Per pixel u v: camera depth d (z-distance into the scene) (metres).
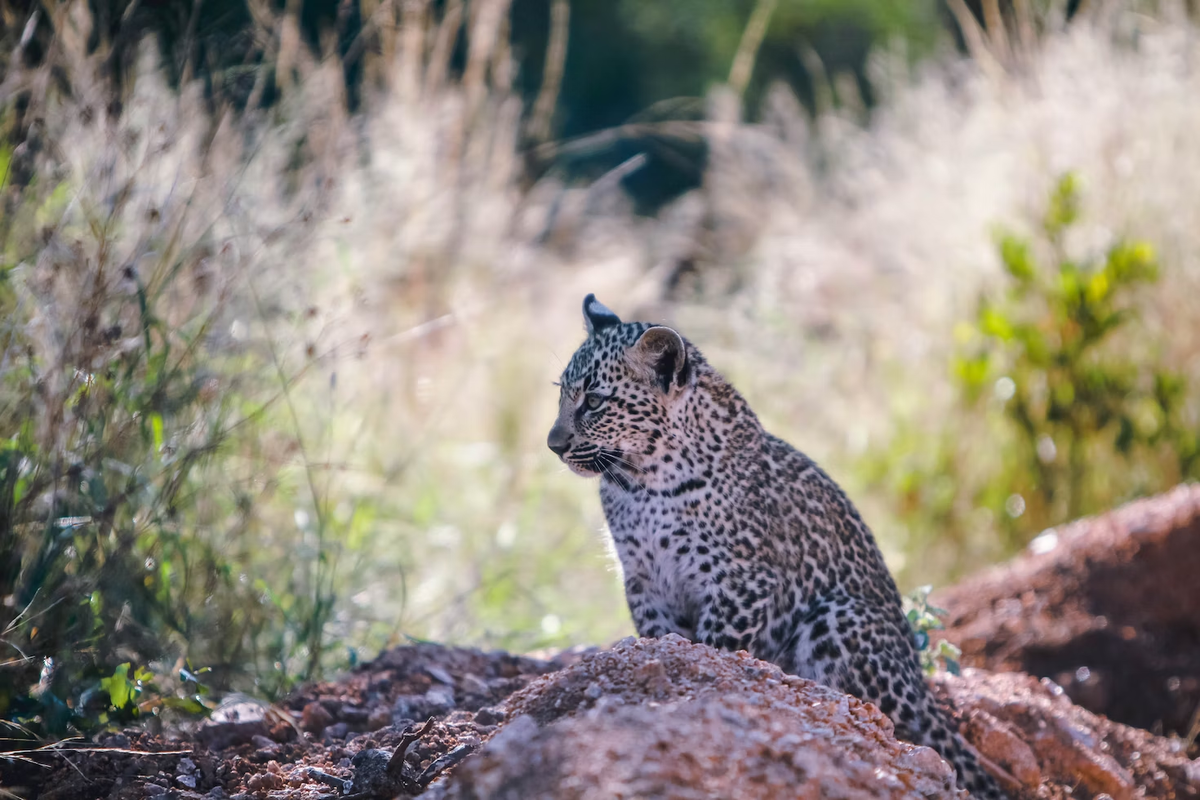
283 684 8.83
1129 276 14.13
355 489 12.06
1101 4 17.94
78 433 8.22
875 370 17.14
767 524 8.25
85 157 9.41
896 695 7.95
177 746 7.43
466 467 15.08
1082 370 14.34
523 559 13.66
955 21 27.94
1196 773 8.88
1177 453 14.29
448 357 15.77
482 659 9.28
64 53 9.99
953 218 16.52
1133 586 11.38
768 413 17.05
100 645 8.02
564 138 27.41
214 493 9.54
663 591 8.50
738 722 5.52
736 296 19.73
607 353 8.45
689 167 27.72
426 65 17.86
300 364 11.16
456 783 5.38
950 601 11.97
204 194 10.05
